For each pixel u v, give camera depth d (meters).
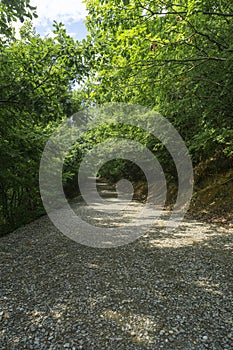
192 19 5.14
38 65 5.19
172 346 2.69
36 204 13.24
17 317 3.36
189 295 3.81
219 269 4.75
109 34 5.88
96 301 3.72
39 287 4.29
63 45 5.03
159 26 5.27
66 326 3.12
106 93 6.54
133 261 5.41
